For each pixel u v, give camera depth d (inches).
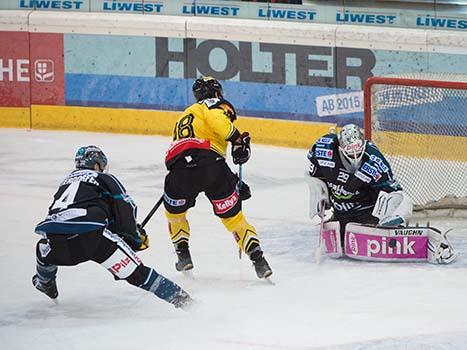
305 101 1226.0
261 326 566.3
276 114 1242.6
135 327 574.6
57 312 618.2
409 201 717.9
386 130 900.6
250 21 1243.8
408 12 1211.9
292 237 823.7
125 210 586.6
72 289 674.2
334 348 517.0
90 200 584.7
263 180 1072.2
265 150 1225.4
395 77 904.3
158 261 751.1
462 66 1165.1
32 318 605.0
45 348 538.0
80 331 569.9
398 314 589.3
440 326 559.2
